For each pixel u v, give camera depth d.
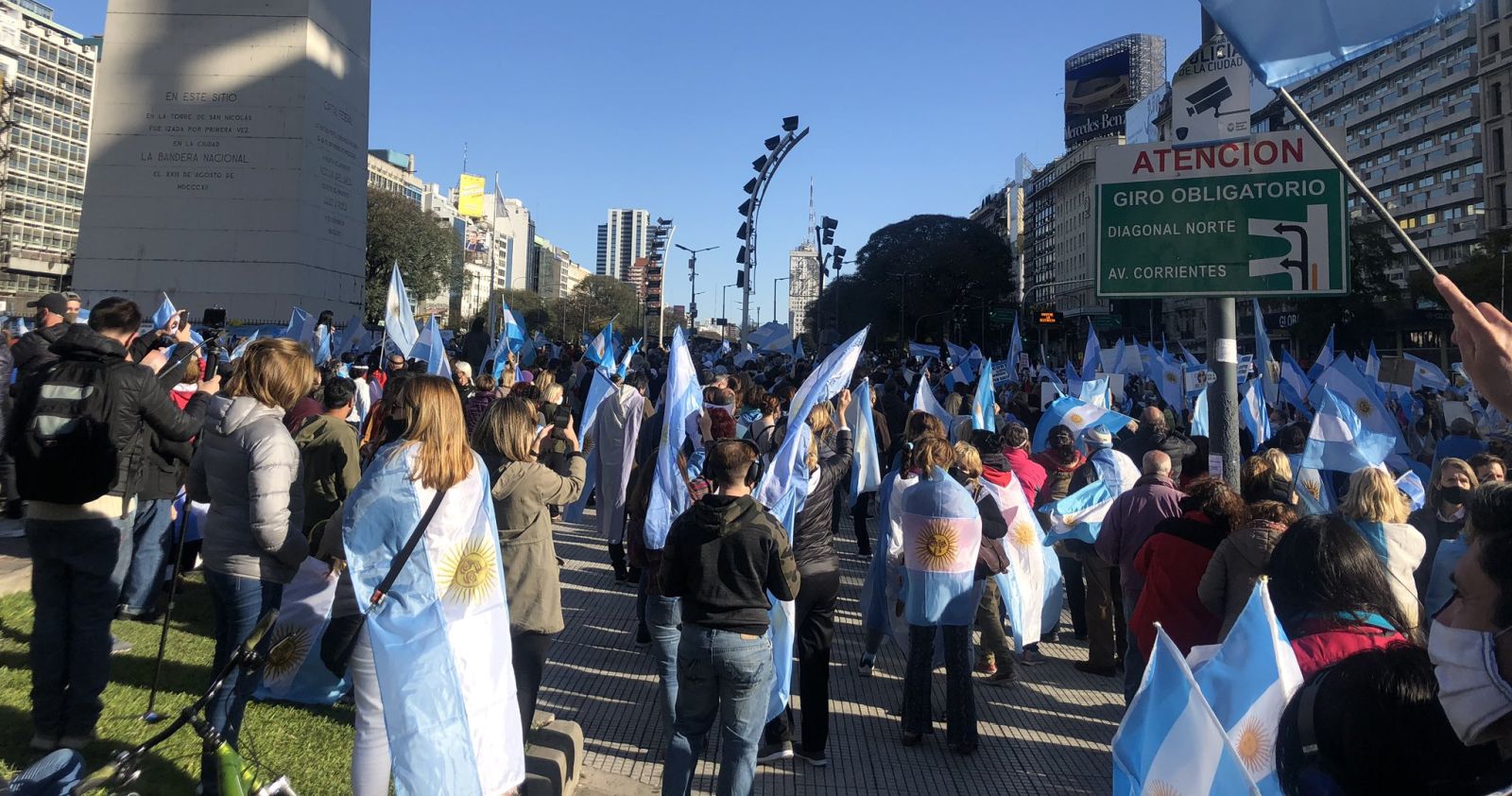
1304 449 8.32
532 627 4.28
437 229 64.88
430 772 2.98
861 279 81.31
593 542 10.42
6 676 4.78
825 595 4.96
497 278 166.38
